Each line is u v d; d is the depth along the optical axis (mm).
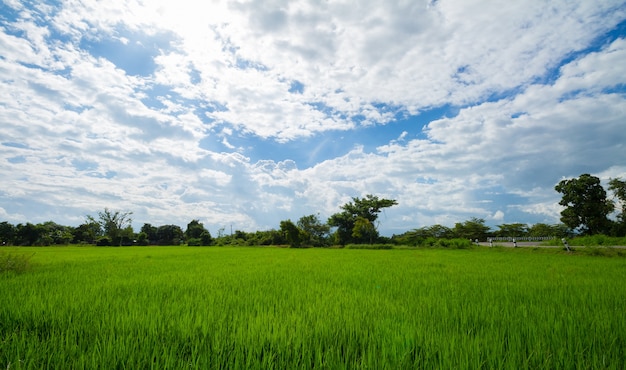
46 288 6117
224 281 7293
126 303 4633
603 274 8492
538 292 5559
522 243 31766
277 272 9445
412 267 11094
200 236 66438
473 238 54188
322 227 56094
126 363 2525
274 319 3557
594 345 2773
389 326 3318
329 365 2395
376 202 53469
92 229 68875
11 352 2609
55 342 2885
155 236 80500
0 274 8656
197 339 2945
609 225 33125
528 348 2752
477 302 4723
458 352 2613
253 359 2531
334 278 7844
